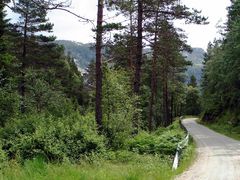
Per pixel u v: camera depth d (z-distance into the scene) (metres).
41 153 19.00
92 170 14.29
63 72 58.41
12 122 22.84
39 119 22.55
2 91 29.75
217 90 68.69
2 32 36.91
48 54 48.06
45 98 34.59
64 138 20.77
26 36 44.41
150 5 29.97
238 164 20.05
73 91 76.19
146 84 60.59
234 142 35.00
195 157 24.17
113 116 24.88
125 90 26.70
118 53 32.81
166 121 63.00
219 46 68.31
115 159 21.02
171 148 23.61
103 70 26.78
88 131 21.42
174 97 86.81
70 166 14.35
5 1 14.80
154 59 42.28
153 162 18.88
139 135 26.66
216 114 73.44
